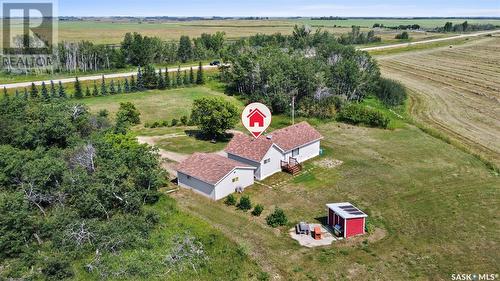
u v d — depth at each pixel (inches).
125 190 1332.4
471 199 1464.1
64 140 1787.6
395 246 1186.0
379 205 1437.0
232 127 2191.2
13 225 1126.4
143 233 1198.9
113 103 2861.7
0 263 1074.7
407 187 1571.1
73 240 1144.8
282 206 1438.2
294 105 2608.3
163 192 1534.2
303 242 1211.9
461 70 4111.7
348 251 1163.3
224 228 1275.8
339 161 1839.3
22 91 3142.2
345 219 1216.2
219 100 2117.4
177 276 1027.9
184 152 1967.3
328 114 2492.6
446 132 2279.8
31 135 1707.7
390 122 2378.2
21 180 1374.3
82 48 4276.6
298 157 1822.1
